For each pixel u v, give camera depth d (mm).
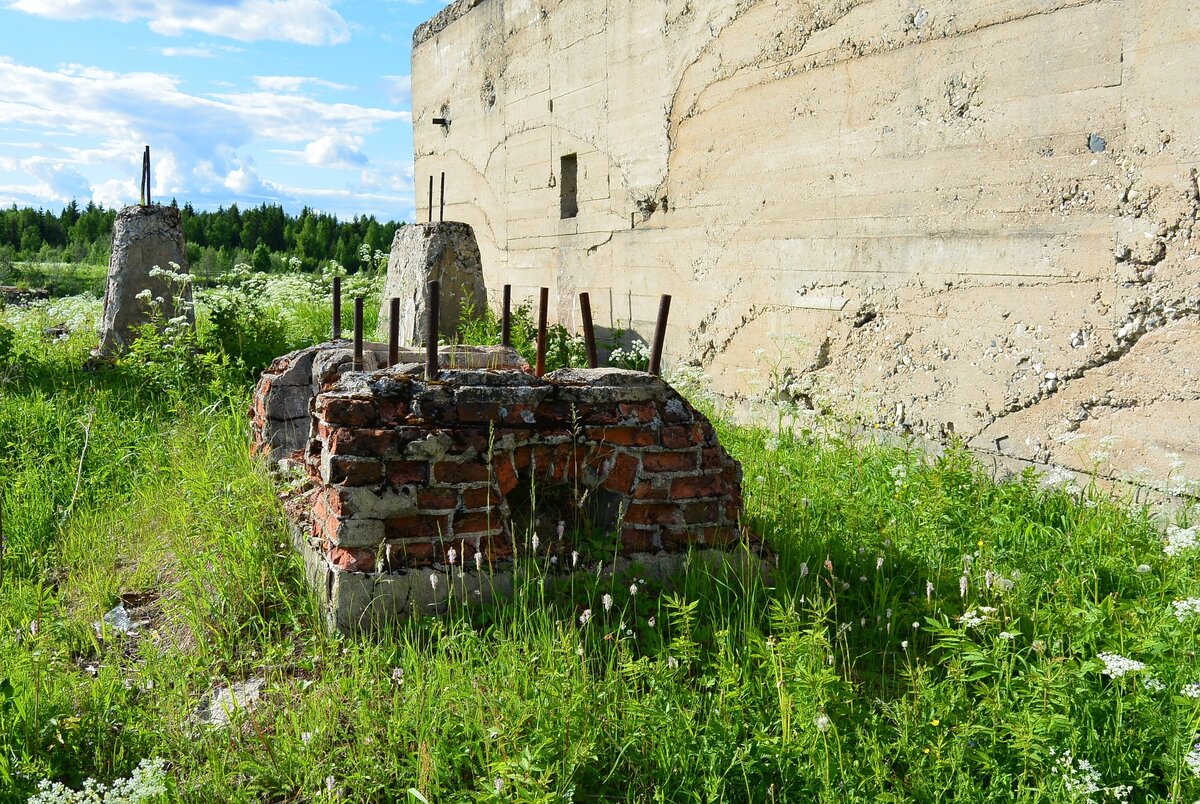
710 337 7832
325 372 4645
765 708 2771
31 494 5332
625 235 9062
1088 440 4859
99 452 6055
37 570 4523
